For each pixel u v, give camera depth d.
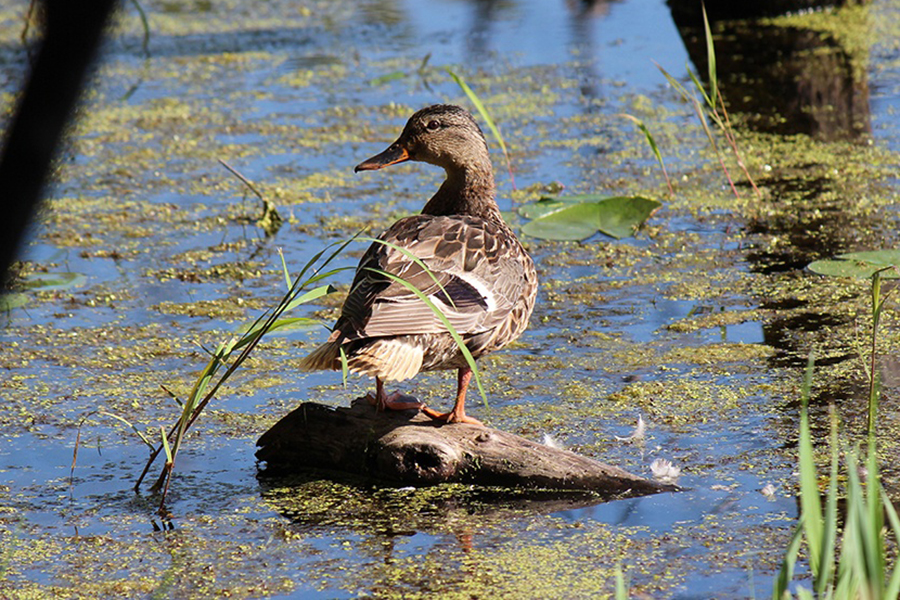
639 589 6.19
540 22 24.77
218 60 22.77
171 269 12.91
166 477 8.08
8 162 1.68
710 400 9.15
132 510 7.62
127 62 22.75
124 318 11.50
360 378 10.05
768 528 6.95
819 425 8.55
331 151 17.14
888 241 12.76
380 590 6.32
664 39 22.52
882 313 10.77
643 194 14.89
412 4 27.34
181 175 16.33
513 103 19.14
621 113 18.34
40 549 7.05
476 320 7.80
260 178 16.05
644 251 13.09
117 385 9.88
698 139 17.03
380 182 15.87
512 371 9.99
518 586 6.31
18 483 8.06
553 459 7.73
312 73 21.53
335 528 7.23
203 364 10.34
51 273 12.74
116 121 18.91
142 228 14.28
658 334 10.70
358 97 19.84
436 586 6.35
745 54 20.67
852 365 9.65
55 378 10.05
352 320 7.35
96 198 15.45
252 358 10.52
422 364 7.68
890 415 8.62
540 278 12.43
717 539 6.82
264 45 23.92
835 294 11.39
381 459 7.95
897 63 19.67
